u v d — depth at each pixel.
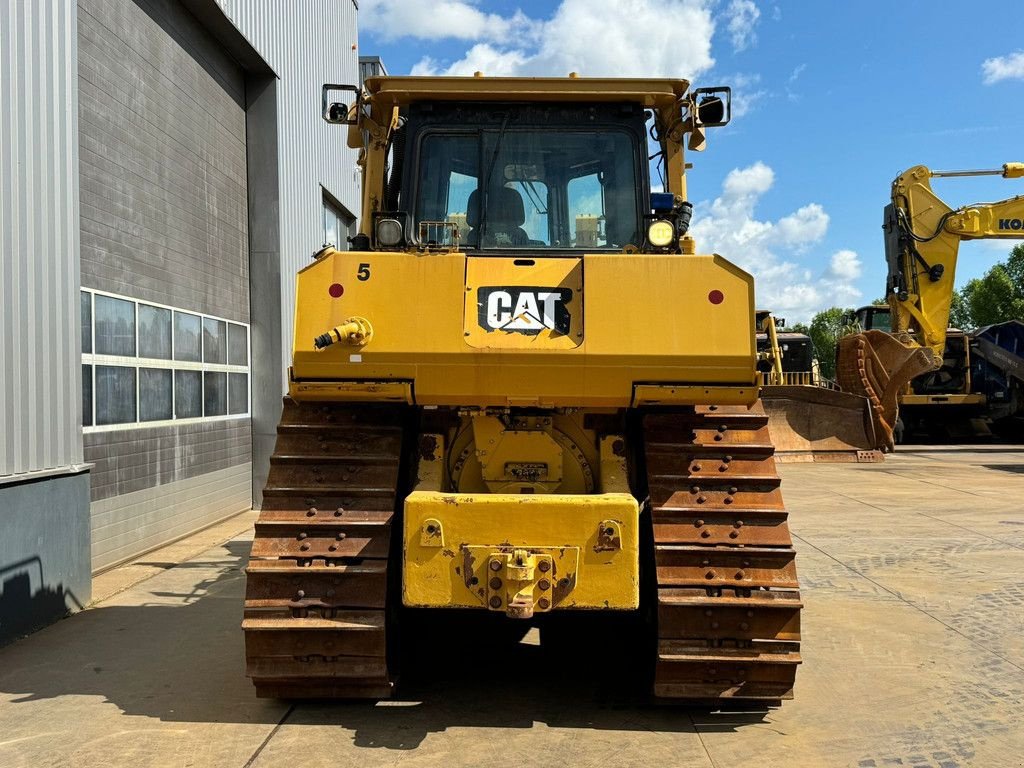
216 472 9.66
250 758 3.55
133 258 7.59
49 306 5.66
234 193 10.25
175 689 4.38
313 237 12.30
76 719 3.98
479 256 3.90
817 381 21.53
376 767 3.46
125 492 7.50
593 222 4.49
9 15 5.23
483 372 3.72
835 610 6.00
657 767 3.50
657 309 3.72
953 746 3.75
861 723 4.00
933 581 6.86
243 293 10.54
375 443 4.16
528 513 3.69
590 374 3.71
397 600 4.21
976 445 21.81
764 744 3.75
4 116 5.16
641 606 4.36
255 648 3.83
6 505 5.15
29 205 5.43
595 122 4.54
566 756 3.59
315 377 3.76
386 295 3.74
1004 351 21.70
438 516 3.71
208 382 9.43
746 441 4.14
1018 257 53.66
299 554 3.88
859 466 15.48
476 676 4.63
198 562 7.57
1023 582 6.82
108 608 6.04
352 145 4.87
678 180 4.59
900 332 18.73
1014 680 4.60
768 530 3.92
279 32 10.78
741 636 3.80
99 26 7.02
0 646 5.08
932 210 18.91
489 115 4.53
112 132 7.21
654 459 4.09
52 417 5.69
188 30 8.88
